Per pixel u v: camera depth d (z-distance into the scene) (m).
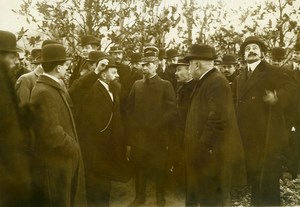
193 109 3.84
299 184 5.14
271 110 4.21
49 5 5.92
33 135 3.20
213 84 3.70
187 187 3.92
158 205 4.57
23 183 3.13
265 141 4.21
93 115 4.12
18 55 4.84
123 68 5.27
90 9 6.07
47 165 3.23
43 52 3.38
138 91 4.77
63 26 5.94
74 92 4.04
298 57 5.52
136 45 6.54
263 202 4.21
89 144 4.11
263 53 4.30
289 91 4.20
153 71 4.74
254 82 4.27
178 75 4.70
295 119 4.26
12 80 3.19
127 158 5.01
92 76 3.99
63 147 3.25
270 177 4.20
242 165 3.82
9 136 3.08
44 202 3.24
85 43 5.01
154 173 4.67
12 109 3.11
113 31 6.07
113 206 4.56
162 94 4.71
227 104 3.67
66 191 3.30
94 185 4.13
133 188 5.26
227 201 3.78
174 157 4.71
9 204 3.10
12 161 3.09
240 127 4.31
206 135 3.63
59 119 3.29
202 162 3.73
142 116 4.70
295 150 4.38
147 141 4.67
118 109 4.32
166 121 4.65
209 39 8.02
